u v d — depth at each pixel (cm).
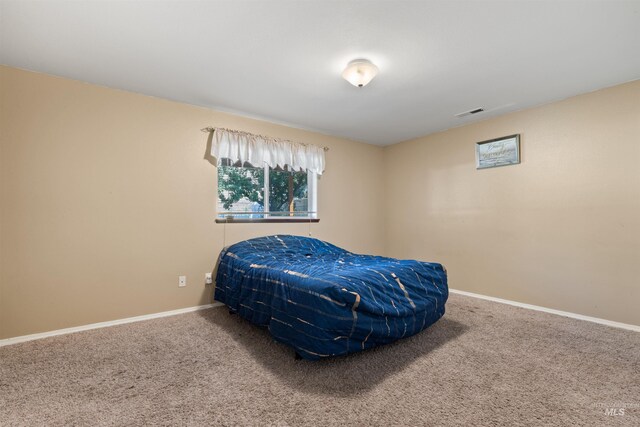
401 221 475
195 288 321
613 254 276
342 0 170
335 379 180
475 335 246
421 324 231
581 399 160
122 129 285
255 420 145
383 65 241
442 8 176
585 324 275
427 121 378
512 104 323
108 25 191
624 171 271
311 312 191
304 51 222
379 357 207
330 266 245
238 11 178
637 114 265
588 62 238
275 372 188
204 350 220
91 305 267
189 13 180
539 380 179
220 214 343
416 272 249
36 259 246
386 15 183
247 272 263
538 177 325
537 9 177
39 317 246
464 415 148
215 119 338
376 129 411
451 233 408
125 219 284
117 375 186
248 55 227
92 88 272
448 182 411
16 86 241
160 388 172
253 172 369
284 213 394
